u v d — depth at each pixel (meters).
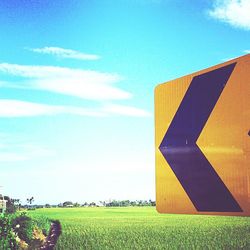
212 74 2.19
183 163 2.33
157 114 2.53
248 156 1.98
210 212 2.17
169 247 18.47
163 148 2.47
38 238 17.84
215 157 2.14
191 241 19.53
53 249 18.61
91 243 20.09
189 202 2.29
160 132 2.50
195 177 2.25
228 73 2.10
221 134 2.11
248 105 1.99
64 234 22.23
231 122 2.07
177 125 2.37
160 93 2.51
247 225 26.17
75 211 59.44
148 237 21.09
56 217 40.25
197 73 2.27
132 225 27.95
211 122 2.17
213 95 2.17
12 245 11.91
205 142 2.20
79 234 22.83
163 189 2.46
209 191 2.17
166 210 2.43
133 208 71.25
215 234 21.62
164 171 2.46
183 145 2.32
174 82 2.41
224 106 2.10
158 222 30.31
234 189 2.05
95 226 27.55
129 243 19.84
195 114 2.26
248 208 1.98
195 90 2.27
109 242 20.19
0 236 11.55
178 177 2.36
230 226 25.70
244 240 19.70
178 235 21.44
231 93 2.08
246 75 2.01
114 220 34.50
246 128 2.00
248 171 1.98
